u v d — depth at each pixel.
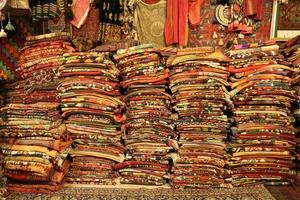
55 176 2.01
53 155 1.94
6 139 2.02
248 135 2.07
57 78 2.07
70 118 2.08
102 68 2.03
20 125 2.01
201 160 2.05
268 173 2.11
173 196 1.95
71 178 2.12
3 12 1.89
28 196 1.94
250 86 2.04
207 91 2.02
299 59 2.09
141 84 2.06
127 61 2.05
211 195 1.96
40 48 2.10
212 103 2.03
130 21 2.52
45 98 2.07
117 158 2.11
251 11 2.48
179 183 2.06
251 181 2.11
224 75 2.04
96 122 2.07
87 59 2.03
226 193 1.99
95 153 2.10
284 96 2.05
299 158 2.16
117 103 2.05
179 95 2.04
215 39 2.61
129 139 2.11
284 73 2.03
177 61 2.02
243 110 2.08
